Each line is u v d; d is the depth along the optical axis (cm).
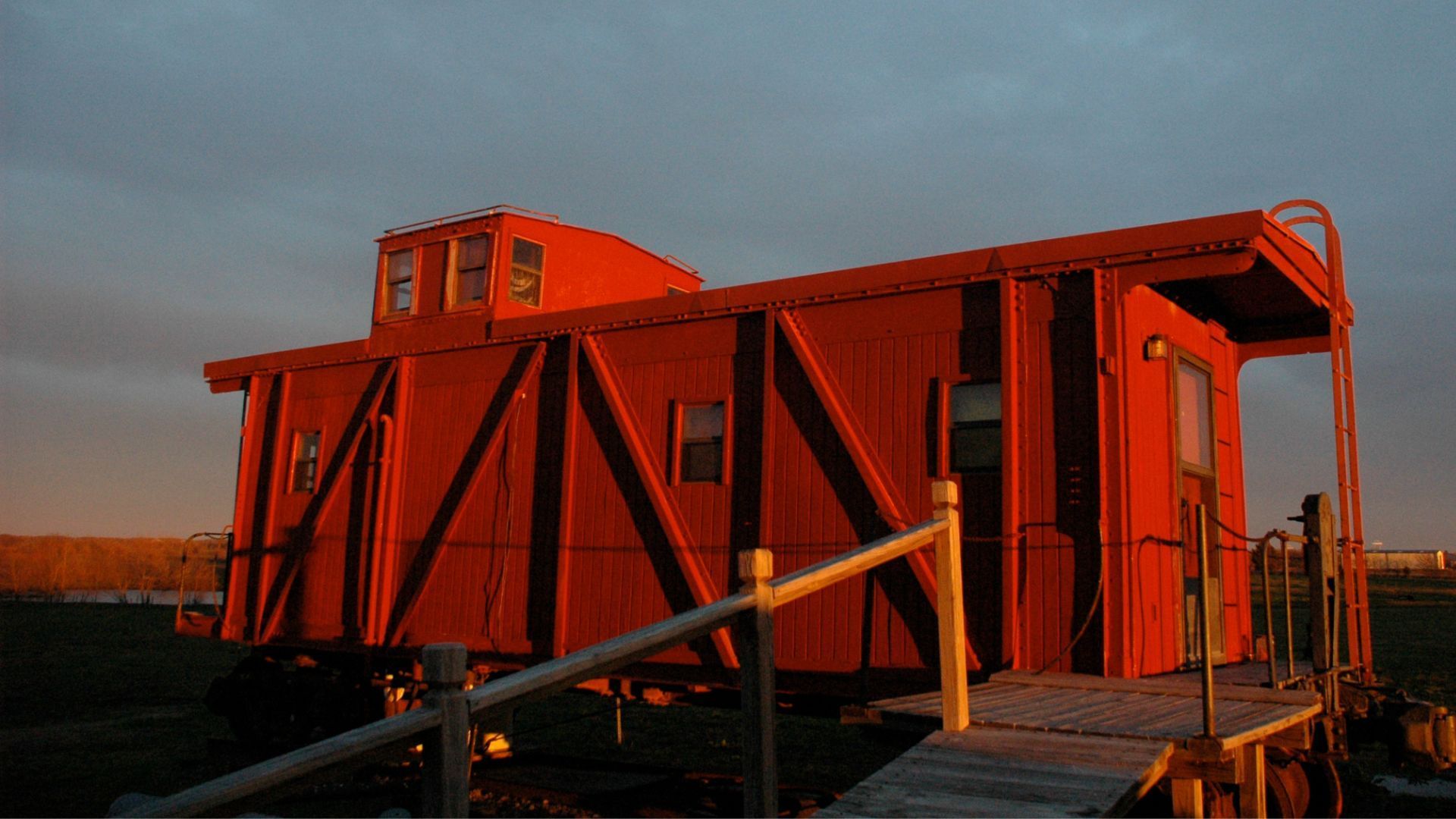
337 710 1264
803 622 911
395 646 1205
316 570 1326
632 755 1323
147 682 2045
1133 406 820
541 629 1087
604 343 1102
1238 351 1127
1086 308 806
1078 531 786
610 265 1400
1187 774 507
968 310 865
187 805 244
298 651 1368
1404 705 825
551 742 1431
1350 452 960
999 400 841
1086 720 565
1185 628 877
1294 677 771
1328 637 811
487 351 1212
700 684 966
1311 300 928
